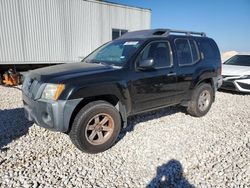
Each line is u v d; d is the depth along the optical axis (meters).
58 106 2.86
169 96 4.18
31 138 3.62
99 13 11.29
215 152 3.35
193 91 4.68
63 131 2.99
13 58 8.99
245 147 3.54
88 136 3.14
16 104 5.56
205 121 4.70
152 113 5.05
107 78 3.22
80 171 2.79
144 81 3.66
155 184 2.58
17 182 2.53
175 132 4.05
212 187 2.55
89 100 3.22
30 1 9.09
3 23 8.54
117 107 3.46
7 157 3.03
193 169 2.91
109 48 4.25
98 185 2.54
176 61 4.22
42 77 3.08
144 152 3.30
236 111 5.48
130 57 3.59
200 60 4.72
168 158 3.15
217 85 5.21
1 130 3.89
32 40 9.40
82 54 11.05
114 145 3.49
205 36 5.12
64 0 10.01
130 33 4.75
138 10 12.91
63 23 10.16
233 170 2.89
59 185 2.51
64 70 3.31
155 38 4.01
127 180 2.64
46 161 2.98
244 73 7.04
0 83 8.45
